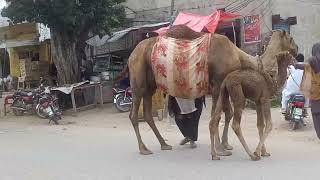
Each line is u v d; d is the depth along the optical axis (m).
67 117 16.53
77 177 7.59
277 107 14.77
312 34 18.11
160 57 8.87
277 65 8.59
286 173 7.41
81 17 17.11
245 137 10.98
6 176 7.80
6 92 25.66
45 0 16.61
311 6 18.11
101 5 17.66
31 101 17.64
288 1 18.20
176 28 9.09
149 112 9.87
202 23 16.09
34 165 8.60
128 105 16.84
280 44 8.67
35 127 14.57
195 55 8.55
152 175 7.57
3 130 14.12
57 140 11.56
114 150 9.95
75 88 17.20
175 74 8.73
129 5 21.81
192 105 9.51
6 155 9.71
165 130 12.78
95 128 13.78
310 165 7.93
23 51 25.86
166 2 20.97
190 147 9.95
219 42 8.52
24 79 24.17
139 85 9.52
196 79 8.66
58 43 18.45
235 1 19.02
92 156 9.34
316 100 9.70
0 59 29.38
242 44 18.69
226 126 9.22
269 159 8.50
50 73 22.52
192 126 9.75
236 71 8.38
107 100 19.19
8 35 24.53
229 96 8.66
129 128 13.55
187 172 7.70
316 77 9.59
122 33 20.25
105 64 21.17
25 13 16.95
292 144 9.98
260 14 18.55
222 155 8.91
